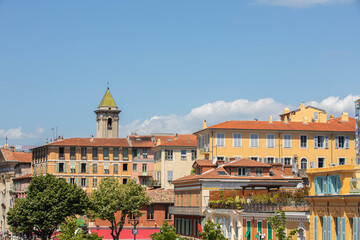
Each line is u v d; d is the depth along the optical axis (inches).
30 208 5378.9
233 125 5585.6
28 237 6884.8
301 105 6309.1
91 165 7322.8
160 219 5836.6
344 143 5620.1
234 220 3587.6
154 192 5930.1
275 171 4606.3
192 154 6550.2
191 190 4611.2
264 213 3100.4
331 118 6889.8
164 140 7751.0
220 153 5497.1
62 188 5487.2
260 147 5541.3
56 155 7244.1
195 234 4525.1
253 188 3870.6
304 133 5595.5
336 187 2495.1
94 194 5570.9
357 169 2418.8
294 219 2815.0
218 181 4333.2
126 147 7416.3
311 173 2687.0
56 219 5403.5
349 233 2379.4
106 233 5767.7
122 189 5487.2
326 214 2539.4
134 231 5442.9
